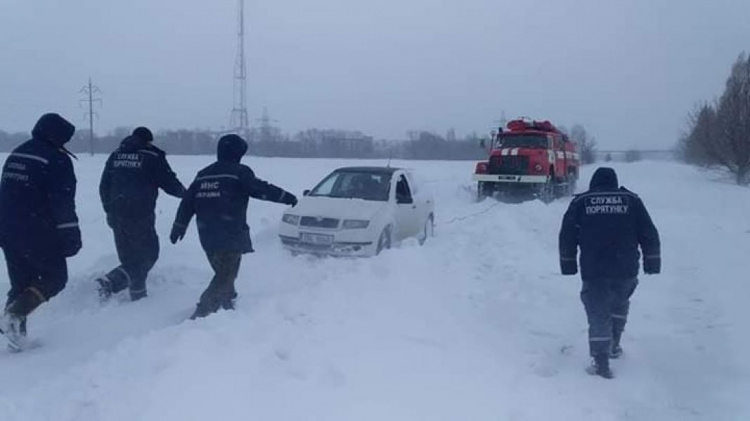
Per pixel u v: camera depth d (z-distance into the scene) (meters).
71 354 6.07
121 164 7.72
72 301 7.75
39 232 6.20
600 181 6.31
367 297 7.16
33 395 4.85
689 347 6.94
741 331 7.40
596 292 6.17
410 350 5.96
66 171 6.22
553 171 24.19
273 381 5.05
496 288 8.88
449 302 7.73
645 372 6.23
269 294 8.09
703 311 8.20
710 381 6.05
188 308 7.53
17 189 6.15
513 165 23.25
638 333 7.39
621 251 6.07
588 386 5.86
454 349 6.25
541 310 8.09
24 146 6.24
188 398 4.67
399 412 4.92
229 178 7.05
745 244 12.99
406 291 7.56
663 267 10.79
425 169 44.91
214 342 5.52
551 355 6.64
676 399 5.66
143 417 4.47
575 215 6.26
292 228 10.80
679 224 16.12
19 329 6.14
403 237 11.75
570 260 6.29
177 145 80.62
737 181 34.12
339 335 6.04
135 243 7.76
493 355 6.33
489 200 21.98
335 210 10.78
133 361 5.25
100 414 4.55
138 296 7.84
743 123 33.62
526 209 15.91
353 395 5.06
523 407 5.28
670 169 55.34
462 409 5.12
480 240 12.54
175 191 7.97
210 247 7.01
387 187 11.62
